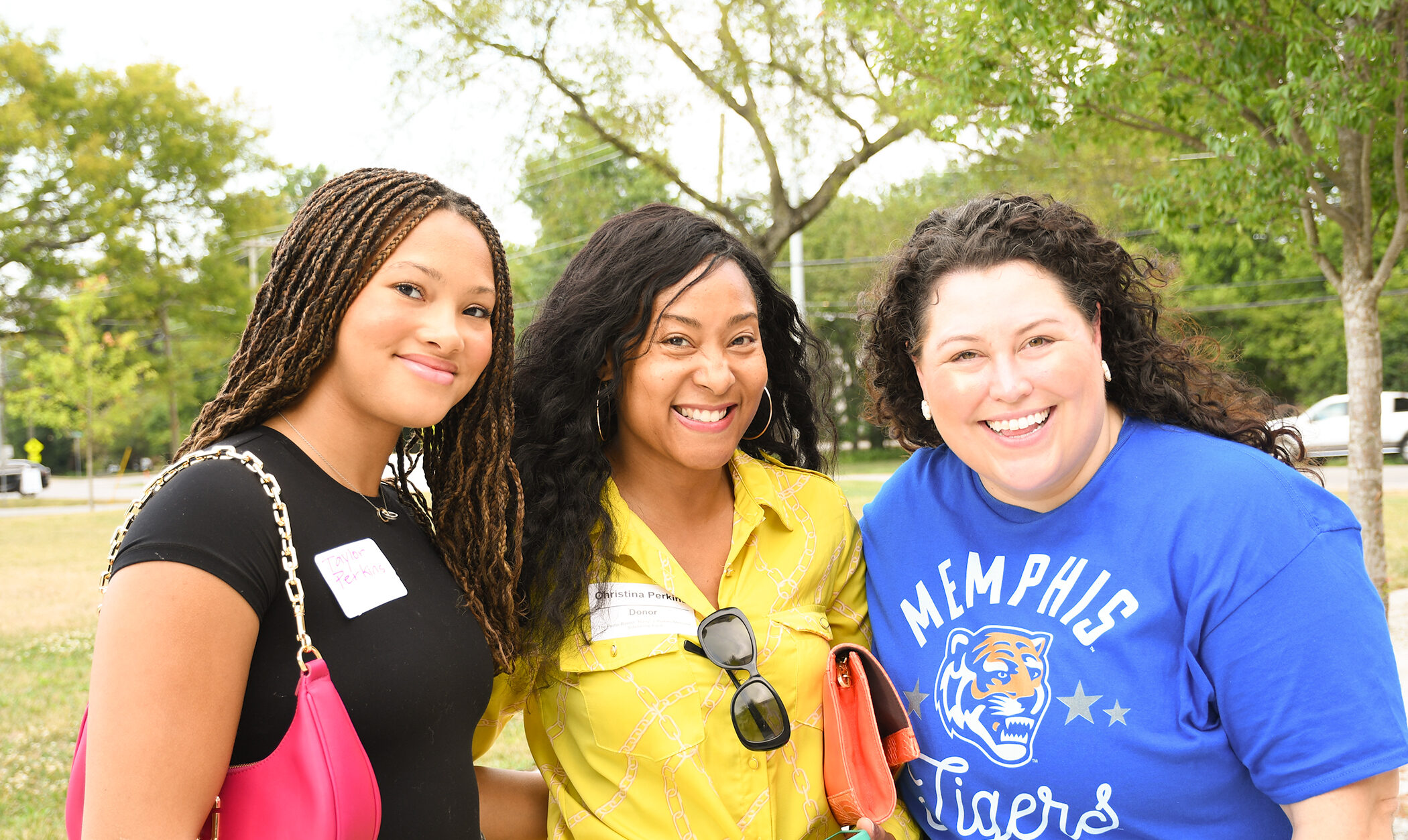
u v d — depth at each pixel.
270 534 1.23
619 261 1.76
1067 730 1.50
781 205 9.65
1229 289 26.00
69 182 20.45
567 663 1.70
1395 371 26.56
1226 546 1.42
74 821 1.13
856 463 29.62
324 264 1.32
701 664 1.69
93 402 24.98
